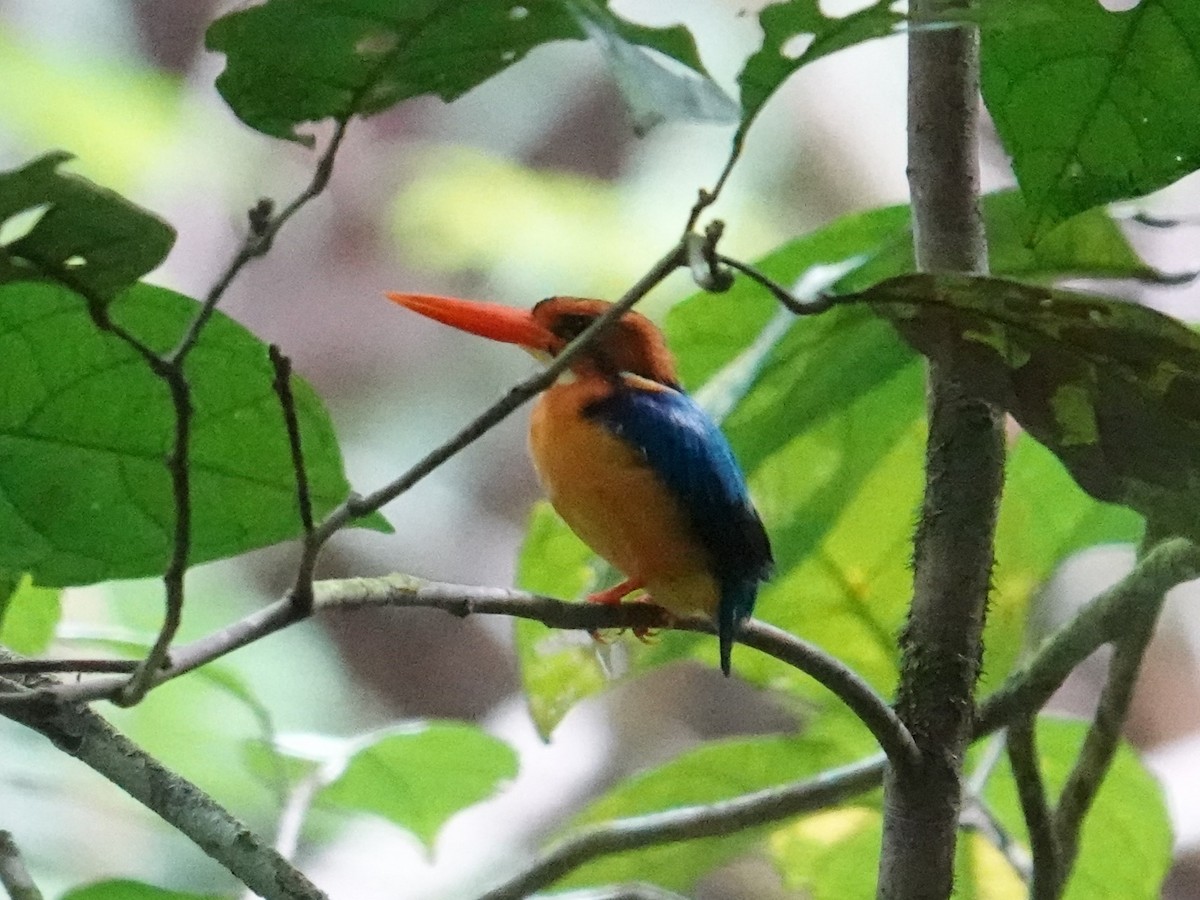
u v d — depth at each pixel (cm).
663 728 1293
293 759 601
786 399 449
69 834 883
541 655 505
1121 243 462
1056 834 432
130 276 263
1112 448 333
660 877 581
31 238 248
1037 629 686
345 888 989
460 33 279
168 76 1352
